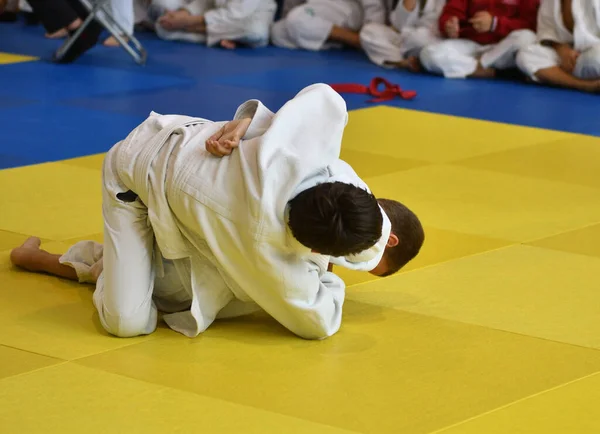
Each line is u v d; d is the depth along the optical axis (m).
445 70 9.50
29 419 2.77
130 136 3.36
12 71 8.67
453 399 2.99
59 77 8.50
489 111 7.84
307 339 3.38
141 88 8.21
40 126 6.67
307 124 3.21
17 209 4.78
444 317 3.64
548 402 3.00
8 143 6.15
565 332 3.55
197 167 3.17
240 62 9.88
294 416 2.83
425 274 4.11
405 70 9.91
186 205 3.14
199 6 11.10
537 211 5.13
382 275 3.71
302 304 3.23
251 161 3.12
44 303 3.63
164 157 3.21
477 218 4.96
